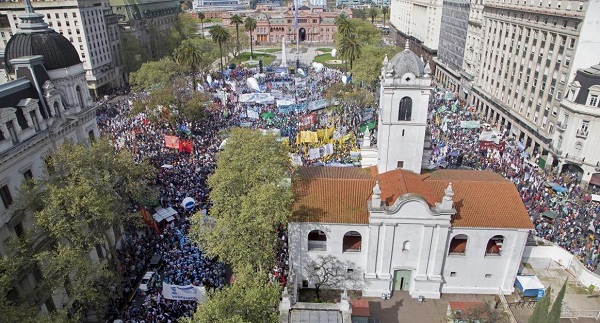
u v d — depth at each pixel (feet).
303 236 163.53
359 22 566.77
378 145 180.55
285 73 521.65
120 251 193.36
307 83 453.17
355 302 155.84
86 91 199.21
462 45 445.37
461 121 341.62
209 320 103.86
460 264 166.09
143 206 202.18
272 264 165.07
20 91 160.56
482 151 278.26
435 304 166.30
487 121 380.99
